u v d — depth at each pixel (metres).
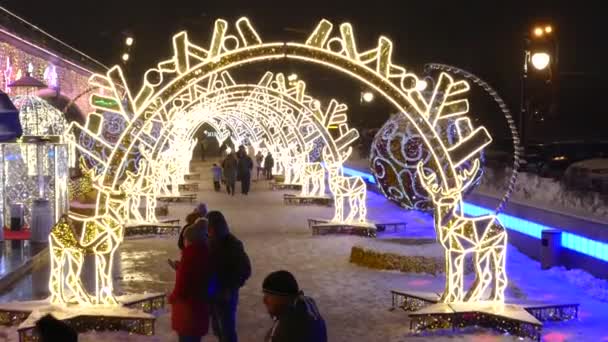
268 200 26.38
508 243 15.11
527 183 15.09
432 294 9.85
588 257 11.59
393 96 9.58
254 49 9.41
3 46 21.31
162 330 8.81
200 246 7.00
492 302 9.14
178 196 25.36
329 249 15.14
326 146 18.98
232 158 28.20
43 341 3.69
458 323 8.77
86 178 23.19
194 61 9.51
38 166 16.66
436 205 9.33
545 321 9.11
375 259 12.86
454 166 9.42
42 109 18.52
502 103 9.48
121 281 11.88
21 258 13.17
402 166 17.14
